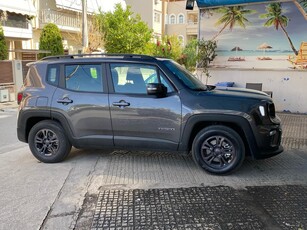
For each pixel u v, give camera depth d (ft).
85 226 11.54
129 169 17.12
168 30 133.28
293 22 30.94
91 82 17.56
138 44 79.10
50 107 17.79
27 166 17.87
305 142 22.45
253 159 17.21
